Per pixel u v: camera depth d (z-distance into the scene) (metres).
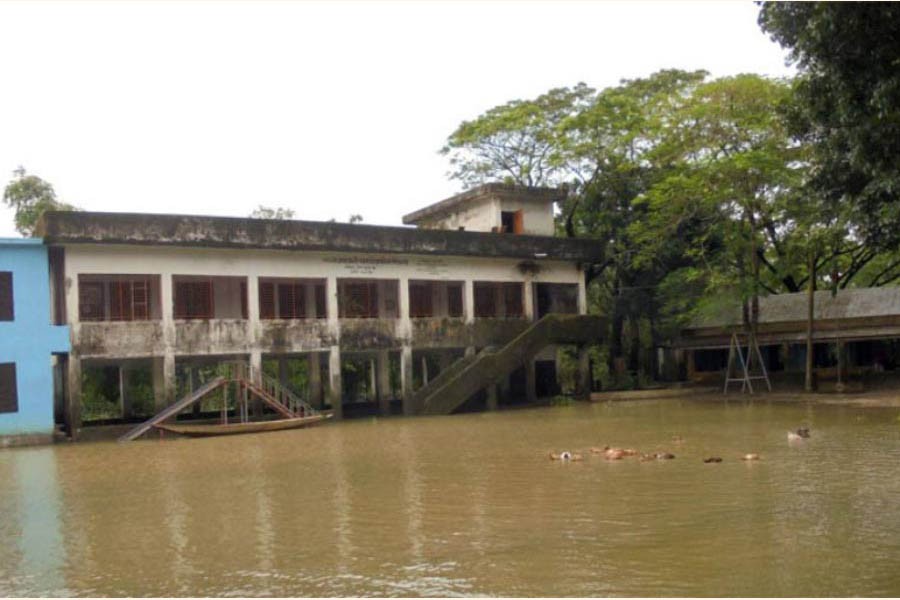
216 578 8.50
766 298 38.59
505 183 40.16
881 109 10.06
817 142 12.93
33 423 25.72
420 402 32.91
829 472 13.71
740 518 10.31
